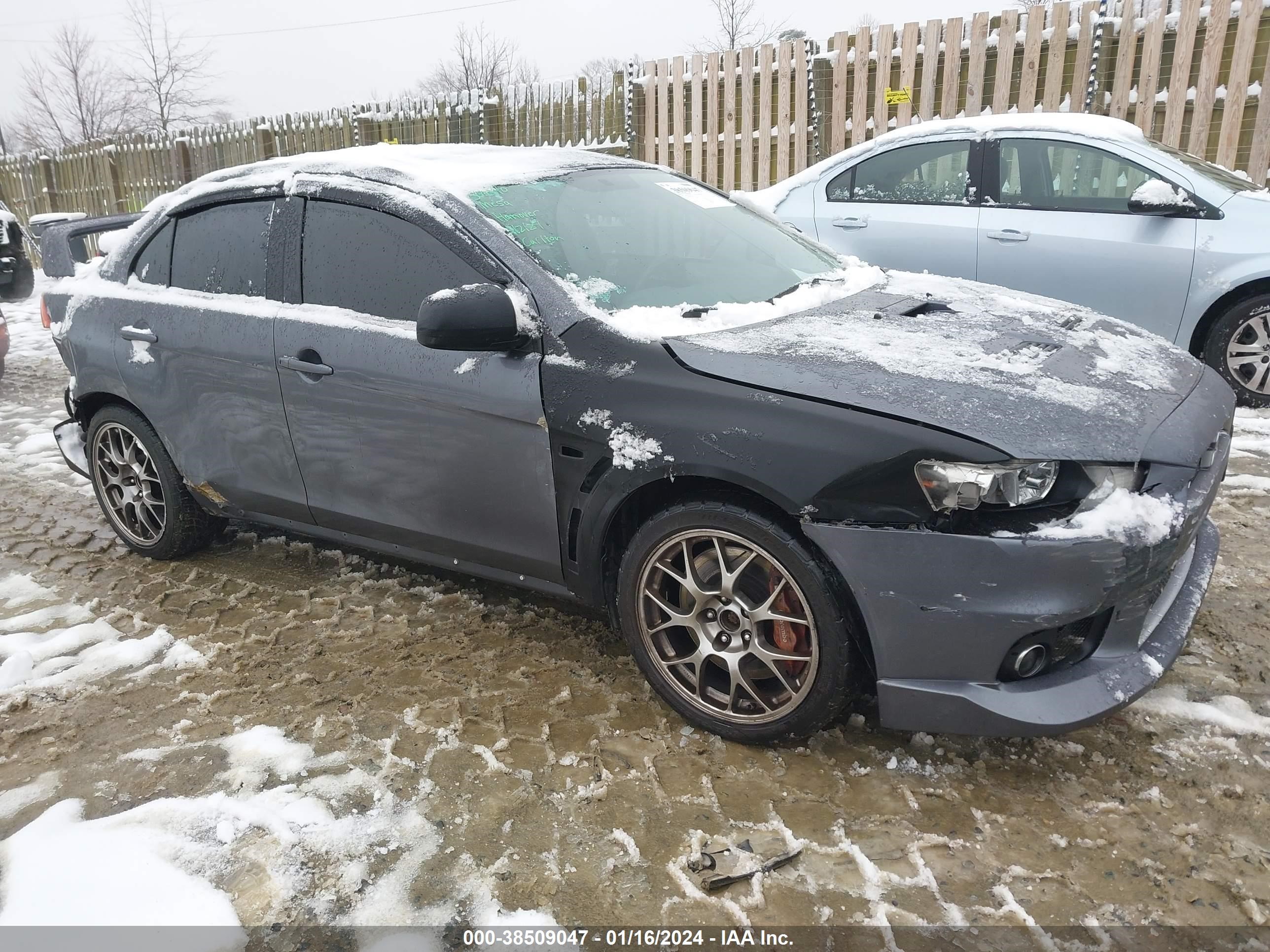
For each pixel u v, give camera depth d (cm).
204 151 1377
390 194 295
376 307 294
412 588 357
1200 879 201
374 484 303
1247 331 501
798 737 251
